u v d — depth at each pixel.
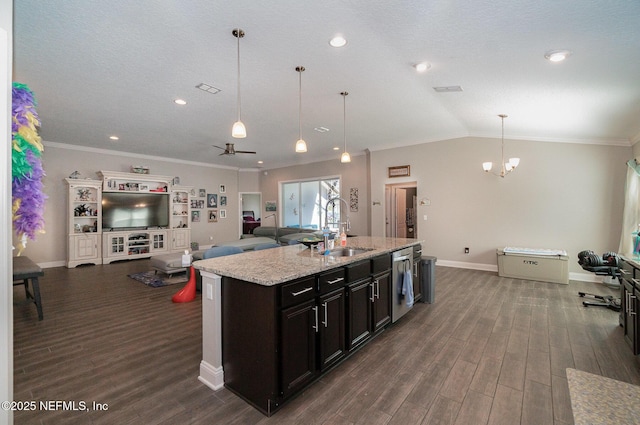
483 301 4.07
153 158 8.14
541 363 2.45
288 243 7.29
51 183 6.52
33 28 2.37
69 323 3.36
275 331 1.87
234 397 2.05
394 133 5.93
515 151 5.59
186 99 3.96
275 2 2.10
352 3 2.09
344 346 2.48
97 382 2.22
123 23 2.33
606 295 4.21
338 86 3.55
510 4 1.96
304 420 1.81
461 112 4.48
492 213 5.82
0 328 1.07
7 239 1.10
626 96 3.12
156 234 7.75
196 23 2.34
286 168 9.60
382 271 3.05
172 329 3.19
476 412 1.88
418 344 2.82
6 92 1.09
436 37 2.46
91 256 6.70
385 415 1.85
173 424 1.78
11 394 1.10
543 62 2.66
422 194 6.57
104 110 4.38
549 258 4.97
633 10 1.88
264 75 3.27
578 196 5.10
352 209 8.01
